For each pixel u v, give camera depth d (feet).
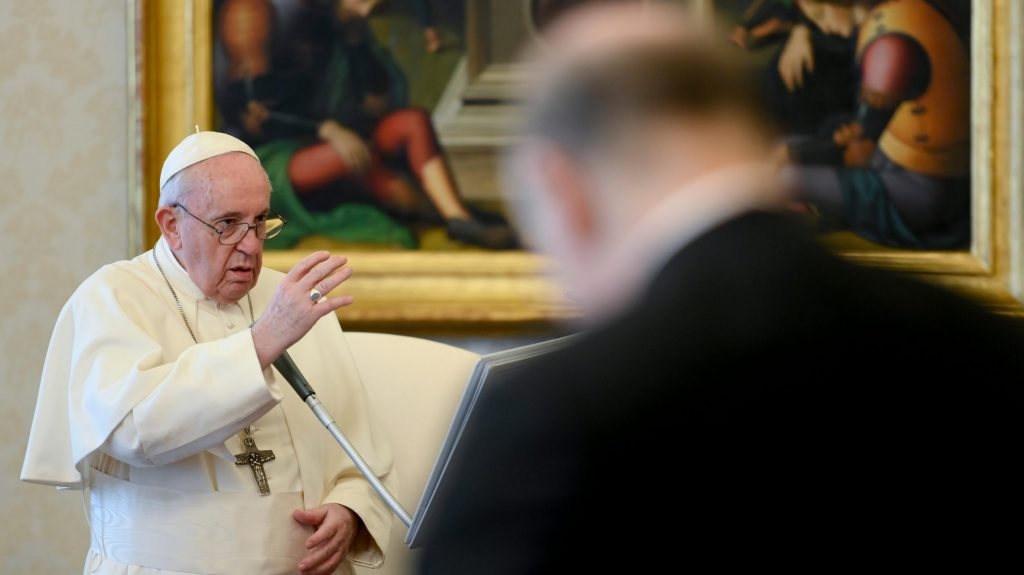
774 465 7.57
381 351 31.99
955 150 35.88
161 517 24.50
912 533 7.68
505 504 8.00
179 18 36.81
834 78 36.24
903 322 8.19
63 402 25.53
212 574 24.25
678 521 7.49
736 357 7.68
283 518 25.11
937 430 7.89
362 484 26.76
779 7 36.32
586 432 7.70
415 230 36.58
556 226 7.69
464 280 35.88
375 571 29.09
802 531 7.53
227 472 24.95
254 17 37.01
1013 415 8.02
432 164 36.60
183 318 26.20
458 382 31.45
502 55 36.42
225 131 36.99
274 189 36.94
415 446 30.83
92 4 37.88
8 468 37.76
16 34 38.17
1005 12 35.58
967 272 35.45
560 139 7.54
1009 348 8.26
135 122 36.14
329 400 27.61
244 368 23.24
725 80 7.64
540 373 8.13
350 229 36.73
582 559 7.58
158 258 26.86
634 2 7.64
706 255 7.79
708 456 7.54
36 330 37.78
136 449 23.39
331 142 36.94
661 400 7.61
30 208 37.93
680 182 7.71
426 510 11.51
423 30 36.78
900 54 35.99
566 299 7.90
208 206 25.63
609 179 7.61
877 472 7.73
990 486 7.83
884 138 36.04
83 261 37.68
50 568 37.63
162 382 23.44
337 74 37.01
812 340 7.83
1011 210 35.45
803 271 8.04
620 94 7.48
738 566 7.45
